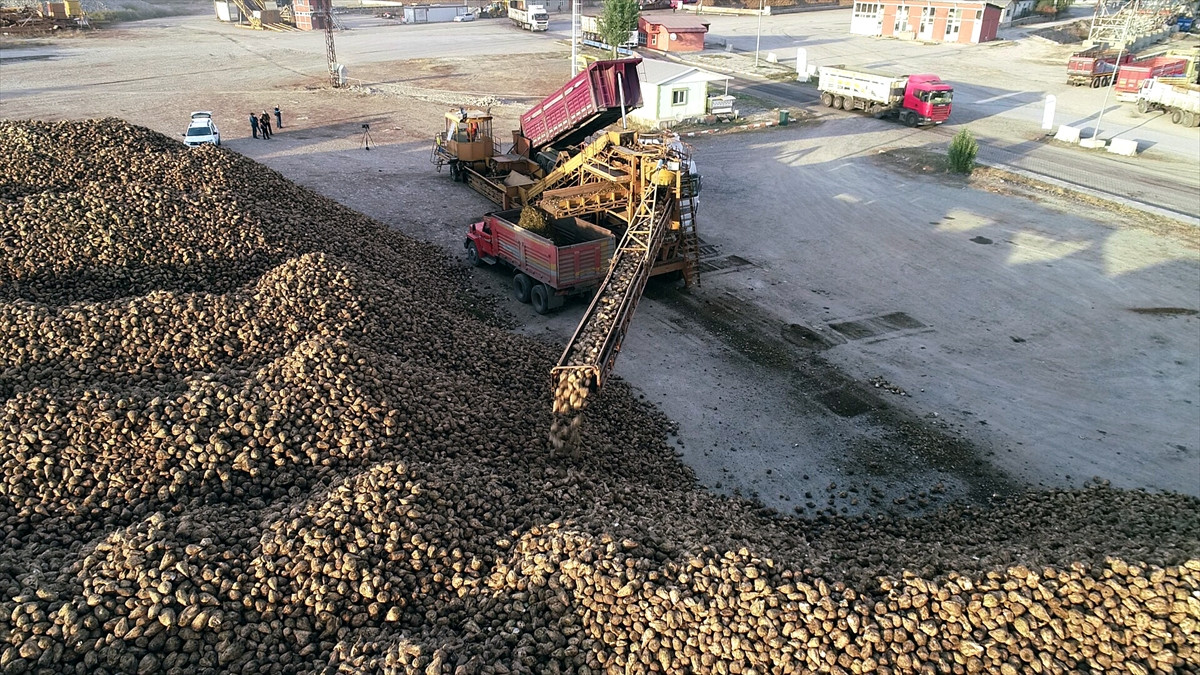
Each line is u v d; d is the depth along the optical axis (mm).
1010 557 9188
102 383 11430
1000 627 7766
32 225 15422
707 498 11586
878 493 12547
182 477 9625
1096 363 16750
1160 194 27594
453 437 11273
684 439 13938
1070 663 7465
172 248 15805
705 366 16547
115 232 15625
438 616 8320
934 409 15031
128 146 19594
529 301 19469
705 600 8094
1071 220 25281
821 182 29938
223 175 19312
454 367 14070
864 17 71250
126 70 52781
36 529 8898
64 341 12086
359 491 9258
